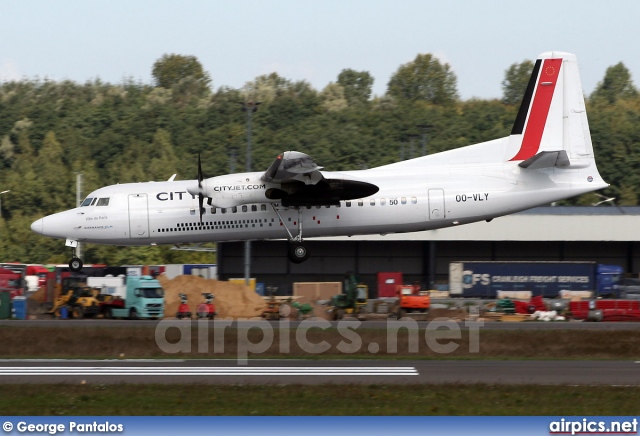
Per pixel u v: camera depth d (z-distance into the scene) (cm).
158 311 11450
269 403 5928
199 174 10425
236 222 10881
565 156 10419
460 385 6475
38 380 6631
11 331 8981
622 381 6656
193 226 10931
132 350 8619
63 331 8981
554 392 6259
